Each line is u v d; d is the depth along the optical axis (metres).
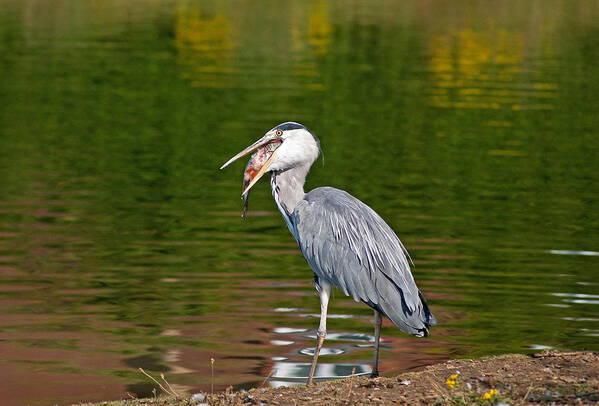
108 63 31.78
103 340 10.06
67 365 9.31
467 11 49.75
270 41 37.94
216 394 8.15
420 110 25.42
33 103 25.28
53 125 22.83
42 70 30.09
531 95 27.83
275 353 9.77
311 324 10.74
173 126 22.94
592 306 11.31
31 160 19.39
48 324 10.54
